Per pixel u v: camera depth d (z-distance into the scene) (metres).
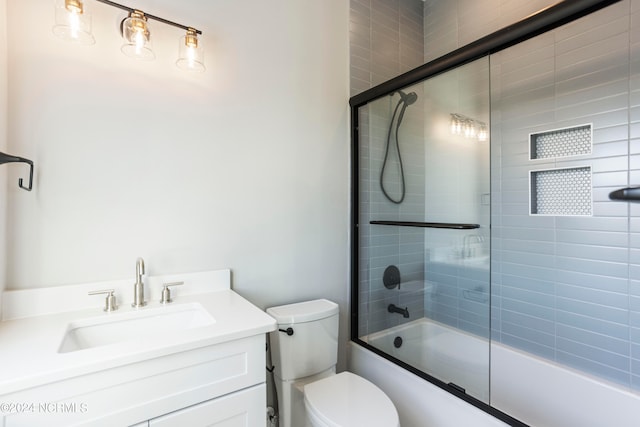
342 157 1.91
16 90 1.05
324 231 1.84
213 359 0.95
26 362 0.76
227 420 0.98
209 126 1.43
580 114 1.56
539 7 1.74
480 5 2.02
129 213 1.25
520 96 1.77
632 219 1.41
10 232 1.05
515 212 1.81
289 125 1.68
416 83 1.72
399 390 1.62
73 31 1.02
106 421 0.79
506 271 1.85
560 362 1.64
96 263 1.19
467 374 1.65
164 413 0.87
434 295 2.05
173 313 1.21
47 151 1.10
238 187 1.52
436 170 2.02
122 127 1.23
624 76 1.42
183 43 1.26
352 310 1.94
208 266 1.43
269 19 1.61
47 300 1.09
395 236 2.04
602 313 1.51
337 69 1.88
